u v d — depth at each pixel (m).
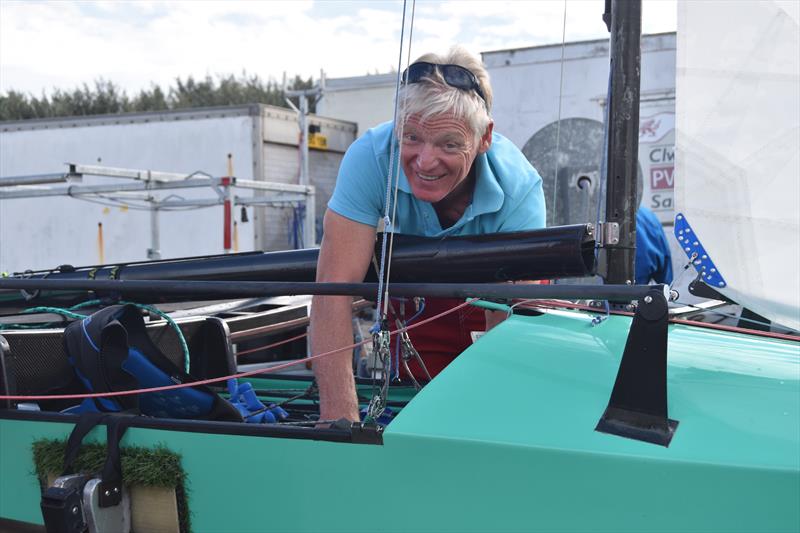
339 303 1.65
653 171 6.59
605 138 1.68
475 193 1.84
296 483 1.32
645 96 6.57
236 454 1.37
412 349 1.75
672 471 1.08
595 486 1.11
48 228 10.66
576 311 1.71
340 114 13.72
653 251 3.79
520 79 6.93
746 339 1.55
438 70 1.64
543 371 1.32
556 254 1.55
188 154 10.09
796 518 1.03
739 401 1.21
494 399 1.26
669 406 1.20
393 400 2.20
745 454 1.08
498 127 7.03
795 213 1.32
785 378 1.29
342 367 1.63
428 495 1.21
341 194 1.73
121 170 6.11
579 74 6.68
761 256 1.35
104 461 1.49
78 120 10.52
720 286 1.37
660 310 1.18
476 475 1.18
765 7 1.30
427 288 1.34
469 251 1.63
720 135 1.35
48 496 1.40
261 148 9.84
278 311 3.38
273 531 1.35
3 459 1.64
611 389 1.24
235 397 2.21
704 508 1.07
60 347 2.08
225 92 28.14
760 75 1.32
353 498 1.27
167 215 10.10
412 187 1.71
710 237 1.37
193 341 2.44
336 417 1.61
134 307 1.75
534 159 6.85
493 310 1.82
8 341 1.94
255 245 9.86
